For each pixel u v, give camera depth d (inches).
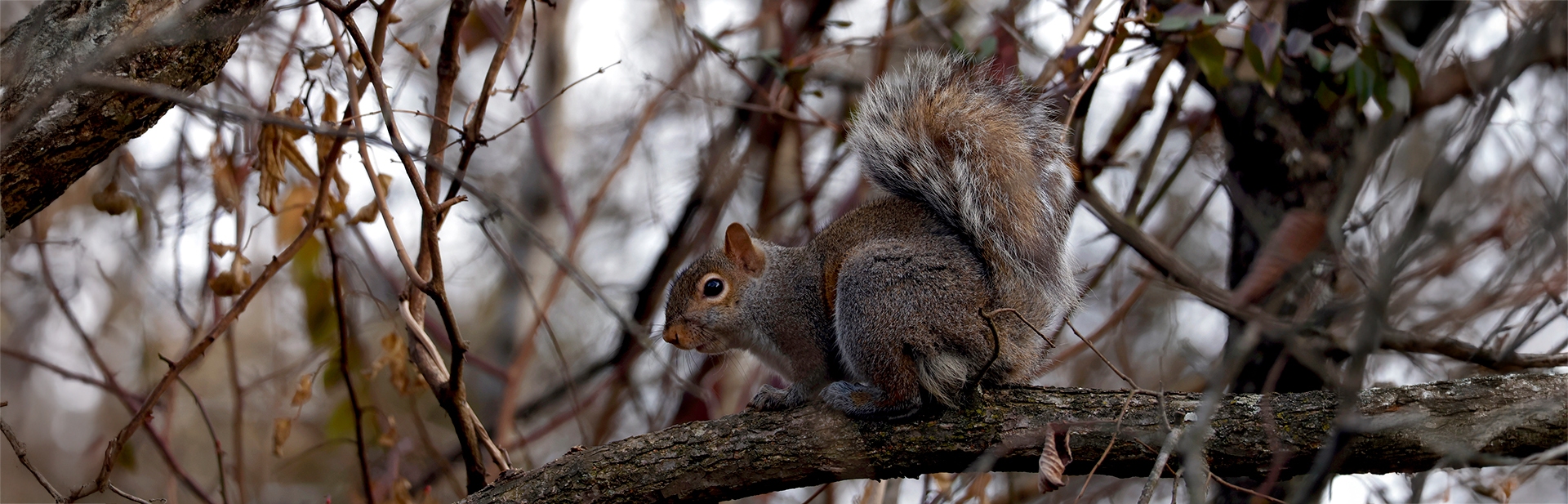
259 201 263.6
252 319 578.9
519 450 434.9
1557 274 257.4
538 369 540.7
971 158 264.8
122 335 487.8
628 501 227.9
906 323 236.8
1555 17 175.0
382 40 246.2
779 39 447.2
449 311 229.5
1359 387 165.9
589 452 234.8
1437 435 201.5
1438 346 283.9
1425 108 335.3
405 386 299.1
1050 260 261.3
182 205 301.0
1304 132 320.8
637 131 410.3
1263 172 325.1
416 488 395.2
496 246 276.8
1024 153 269.3
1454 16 289.4
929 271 241.6
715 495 229.1
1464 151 165.0
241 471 316.8
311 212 273.0
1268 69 279.4
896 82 291.6
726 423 235.5
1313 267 273.0
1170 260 314.5
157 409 368.8
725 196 431.2
